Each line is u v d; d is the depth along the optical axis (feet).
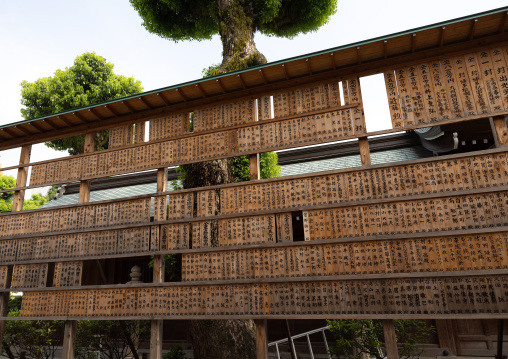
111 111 23.65
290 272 17.95
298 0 40.29
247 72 20.01
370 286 16.66
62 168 24.76
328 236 17.81
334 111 19.39
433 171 16.96
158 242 20.81
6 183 85.15
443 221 16.26
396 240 16.76
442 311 15.38
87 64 65.10
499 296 14.85
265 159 28.04
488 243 15.49
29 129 25.72
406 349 23.47
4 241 24.50
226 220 19.80
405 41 17.80
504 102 16.60
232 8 33.76
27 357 33.14
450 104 17.47
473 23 16.53
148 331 32.19
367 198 17.66
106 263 37.78
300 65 19.51
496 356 21.58
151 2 40.70
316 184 18.71
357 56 18.89
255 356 23.49
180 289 19.66
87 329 29.53
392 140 41.83
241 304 18.37
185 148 21.97
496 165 16.10
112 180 50.21
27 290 22.44
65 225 23.36
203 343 23.34
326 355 31.40
